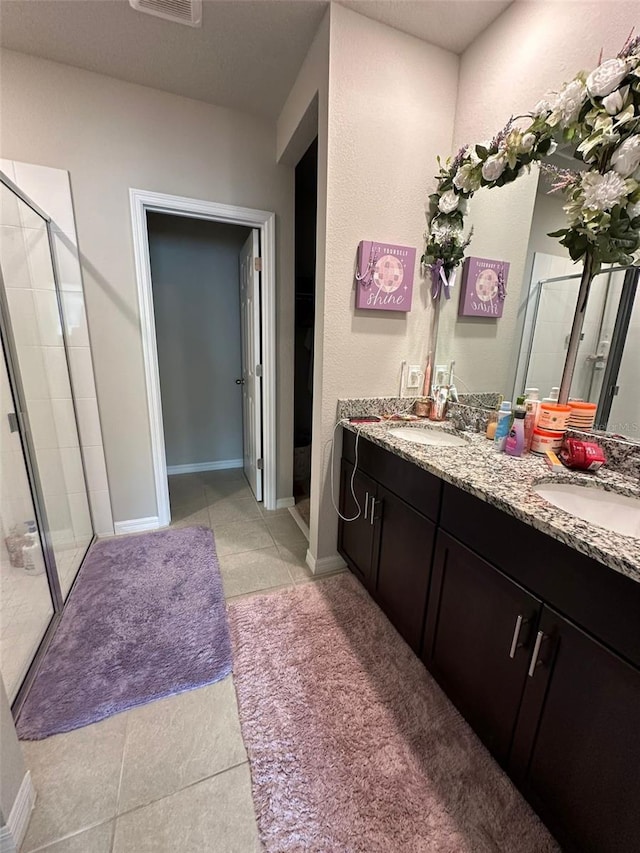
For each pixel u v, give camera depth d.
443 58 1.57
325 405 1.71
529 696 0.87
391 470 1.42
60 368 1.88
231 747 1.06
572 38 1.15
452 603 1.13
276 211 2.20
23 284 1.59
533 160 1.28
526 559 0.85
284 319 2.38
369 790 0.96
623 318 1.06
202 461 3.38
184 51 1.59
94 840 0.86
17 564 1.39
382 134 1.52
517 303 1.43
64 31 1.48
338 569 1.94
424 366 1.84
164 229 2.84
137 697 1.21
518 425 1.22
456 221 1.63
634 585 0.63
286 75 1.72
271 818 0.90
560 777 0.81
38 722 1.12
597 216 1.05
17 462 1.44
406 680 1.28
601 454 1.06
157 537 2.21
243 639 1.45
